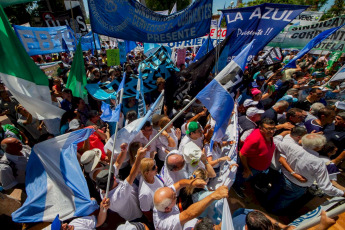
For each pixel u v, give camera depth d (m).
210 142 3.14
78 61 5.02
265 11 4.37
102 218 2.26
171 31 4.14
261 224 1.71
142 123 3.23
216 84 2.50
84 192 2.33
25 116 4.58
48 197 2.34
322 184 2.58
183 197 2.59
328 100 5.65
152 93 5.84
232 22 4.73
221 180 2.91
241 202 3.72
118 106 2.65
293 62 5.60
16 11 22.64
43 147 2.62
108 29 4.28
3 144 3.04
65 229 1.95
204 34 3.99
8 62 2.84
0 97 5.11
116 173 2.80
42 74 3.20
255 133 3.04
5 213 2.75
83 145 3.53
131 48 9.51
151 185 2.52
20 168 3.21
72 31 6.57
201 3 3.74
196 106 4.56
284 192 3.10
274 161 3.23
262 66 7.34
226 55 3.92
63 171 2.52
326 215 1.48
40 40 6.18
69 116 3.79
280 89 6.30
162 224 2.12
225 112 2.58
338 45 6.68
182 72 4.46
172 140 3.46
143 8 3.94
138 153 2.44
